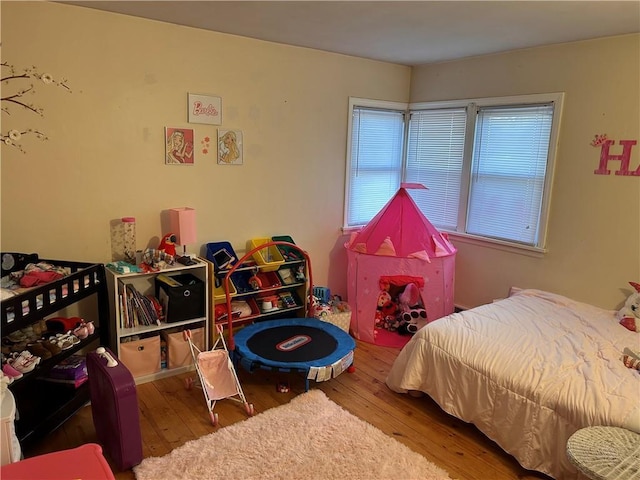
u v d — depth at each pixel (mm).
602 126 3258
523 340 2744
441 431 2670
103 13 2828
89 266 2754
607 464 1795
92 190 2973
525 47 3578
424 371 2848
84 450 1740
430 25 2994
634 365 2424
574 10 2605
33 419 2373
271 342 3227
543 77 3539
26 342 2473
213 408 2801
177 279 3309
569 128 3428
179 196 3334
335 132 4098
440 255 3697
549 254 3648
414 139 4605
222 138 3449
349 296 3988
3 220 2707
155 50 3053
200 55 3238
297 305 3824
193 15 2885
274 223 3883
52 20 2678
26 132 2693
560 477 2229
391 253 3707
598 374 2357
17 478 1578
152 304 3086
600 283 3387
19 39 2602
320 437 2523
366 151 4402
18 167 2703
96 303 3131
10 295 2150
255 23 3039
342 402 2941
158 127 3154
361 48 3723
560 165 3508
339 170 4203
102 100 2914
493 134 3939
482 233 4125
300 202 4008
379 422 2734
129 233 3123
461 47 3619
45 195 2816
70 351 2537
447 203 4395
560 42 3381
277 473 2236
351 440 2506
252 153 3631
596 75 3248
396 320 4094
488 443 2578
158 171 3209
